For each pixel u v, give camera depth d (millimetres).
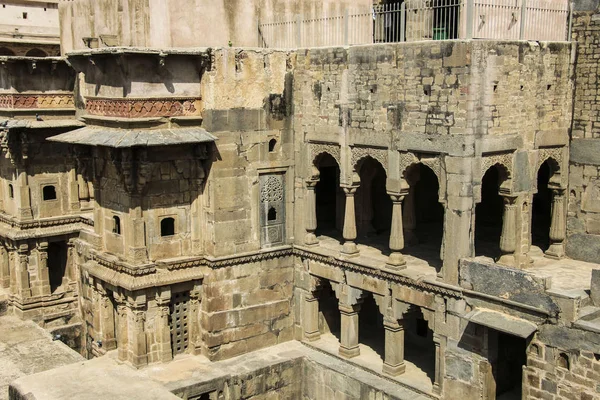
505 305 19500
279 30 27672
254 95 23969
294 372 24766
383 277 22625
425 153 20953
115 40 26969
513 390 21828
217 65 23000
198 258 23859
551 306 18594
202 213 23922
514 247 21672
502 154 20984
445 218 20562
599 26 22688
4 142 29188
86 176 24766
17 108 29000
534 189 22312
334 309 26781
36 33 46031
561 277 21641
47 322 30734
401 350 22891
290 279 25906
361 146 22906
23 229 30156
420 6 26797
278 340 25891
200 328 24406
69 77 30219
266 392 24078
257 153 24344
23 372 25281
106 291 24859
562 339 18484
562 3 25969
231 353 24625
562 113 23016
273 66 24266
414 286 21688
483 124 20016
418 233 27766
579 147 23516
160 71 22312
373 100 22188
